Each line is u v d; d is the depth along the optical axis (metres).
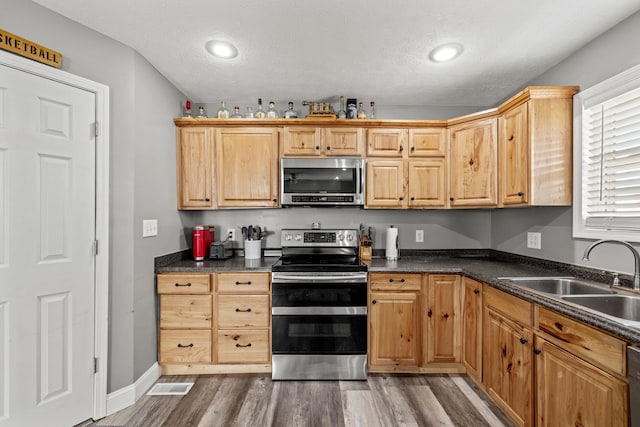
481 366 2.00
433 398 2.00
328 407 1.91
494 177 2.27
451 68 2.17
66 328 1.69
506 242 2.65
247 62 2.10
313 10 1.57
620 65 1.63
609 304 1.49
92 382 1.78
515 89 2.50
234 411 1.87
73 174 1.70
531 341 1.50
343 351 2.23
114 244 1.87
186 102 2.56
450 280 2.26
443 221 2.90
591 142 1.79
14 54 1.49
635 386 0.98
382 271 2.26
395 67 2.15
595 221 1.76
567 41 1.82
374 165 2.56
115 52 1.87
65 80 1.65
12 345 1.52
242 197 2.54
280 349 2.22
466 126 2.42
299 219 2.89
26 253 1.55
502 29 1.71
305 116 2.83
